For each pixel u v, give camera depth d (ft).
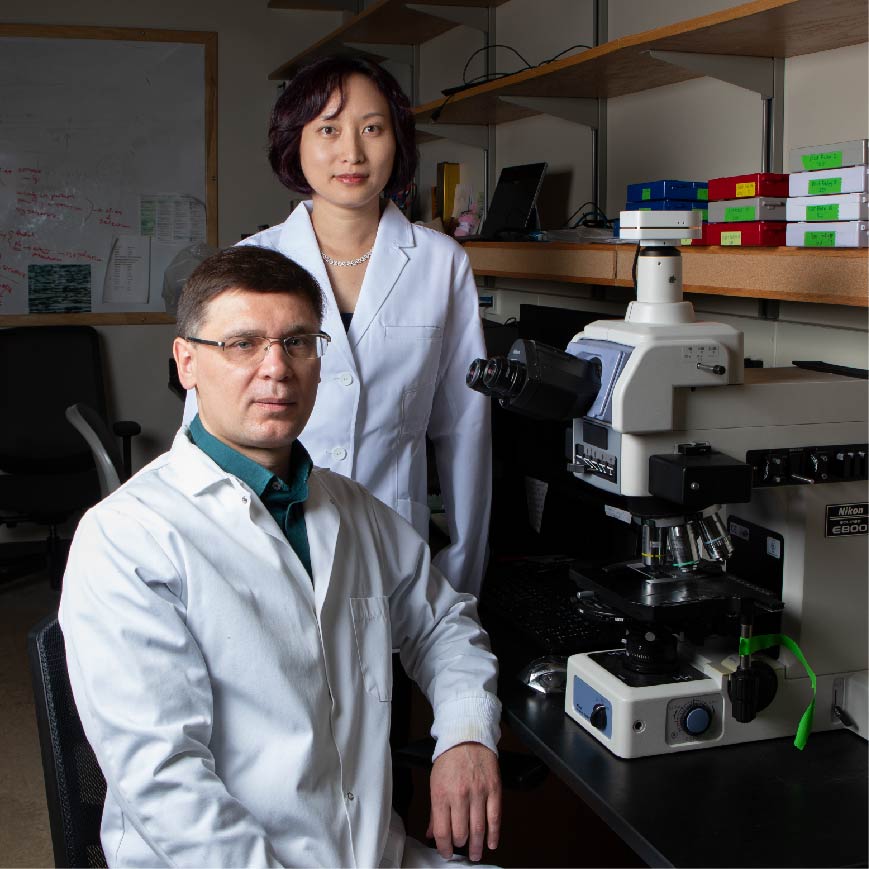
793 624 4.94
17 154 15.34
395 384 6.08
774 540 5.07
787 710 4.91
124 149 15.69
